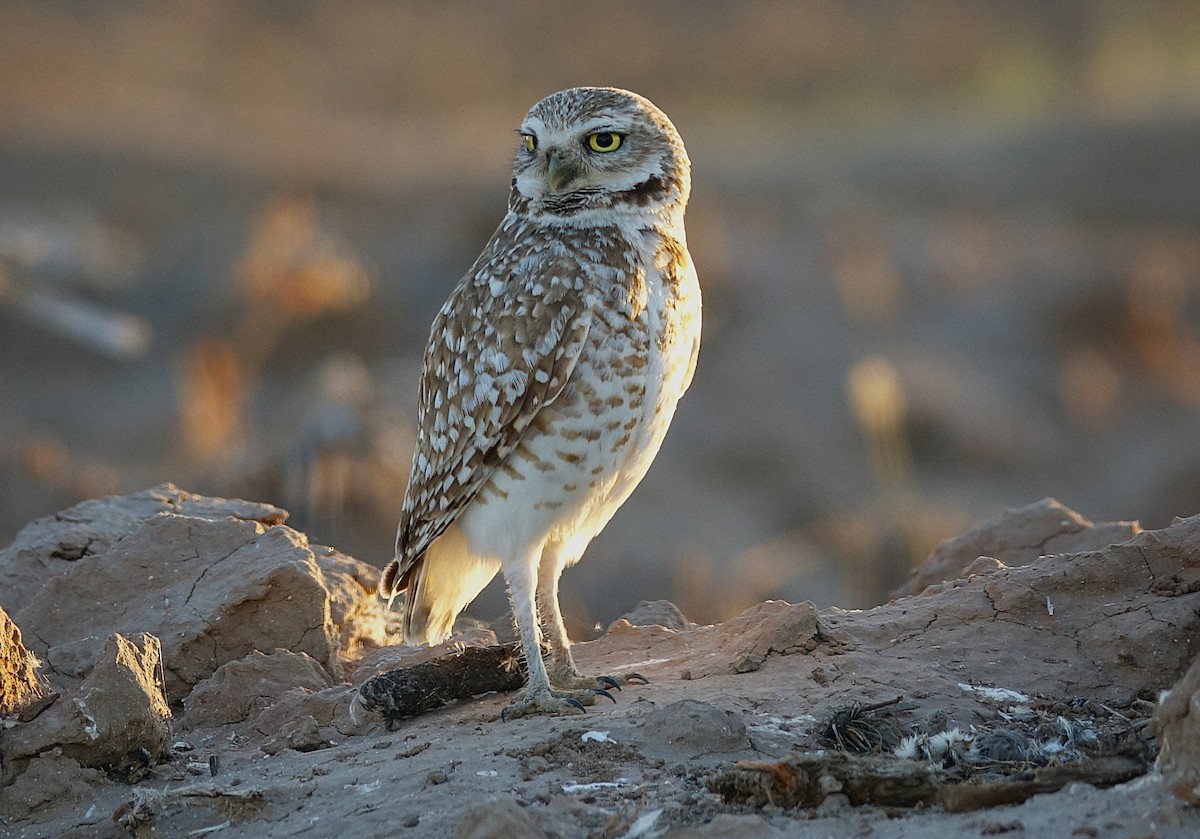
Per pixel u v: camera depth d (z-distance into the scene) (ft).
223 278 84.43
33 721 21.83
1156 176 111.55
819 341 82.99
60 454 63.00
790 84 141.28
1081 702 22.90
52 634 26.53
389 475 52.75
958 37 146.10
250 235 88.74
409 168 109.60
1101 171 112.57
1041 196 110.83
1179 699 17.81
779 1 151.94
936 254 95.86
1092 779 18.80
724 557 61.62
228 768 22.72
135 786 22.04
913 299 90.07
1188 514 71.41
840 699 22.66
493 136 127.44
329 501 50.60
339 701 24.30
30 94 125.90
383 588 26.63
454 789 19.97
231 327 80.18
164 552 27.25
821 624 25.11
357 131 125.59
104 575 26.94
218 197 101.04
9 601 27.58
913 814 18.69
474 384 24.58
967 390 79.66
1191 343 88.28
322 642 26.45
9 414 75.61
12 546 28.50
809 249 94.12
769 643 24.81
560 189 25.26
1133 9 149.28
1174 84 134.92
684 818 18.78
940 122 127.24
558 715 23.39
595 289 24.23
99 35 140.56
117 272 87.71
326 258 81.05
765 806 19.08
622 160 25.27
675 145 25.94
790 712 22.34
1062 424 80.33
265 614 26.45
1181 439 78.33
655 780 20.13
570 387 24.14
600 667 26.22
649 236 25.22
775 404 77.92
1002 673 23.70
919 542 52.44
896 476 66.74
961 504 70.59
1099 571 25.07
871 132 125.49
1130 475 75.46
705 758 20.89
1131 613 24.43
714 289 86.22
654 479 71.26
